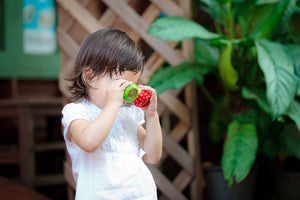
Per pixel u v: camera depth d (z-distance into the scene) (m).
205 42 2.04
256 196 2.13
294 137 1.68
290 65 1.43
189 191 2.01
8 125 3.19
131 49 1.01
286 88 1.38
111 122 0.90
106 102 0.93
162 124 2.08
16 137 3.12
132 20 1.81
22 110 2.43
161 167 2.10
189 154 1.83
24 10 3.62
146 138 1.10
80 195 0.96
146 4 2.00
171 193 1.82
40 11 3.70
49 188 2.65
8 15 3.52
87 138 0.88
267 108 1.54
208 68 1.75
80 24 1.82
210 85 2.35
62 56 1.86
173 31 1.55
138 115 1.11
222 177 1.77
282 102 1.36
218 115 1.98
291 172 1.82
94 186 0.96
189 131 1.84
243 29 1.89
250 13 1.86
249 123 1.66
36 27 3.69
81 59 1.02
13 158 2.44
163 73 1.64
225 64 1.65
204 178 1.87
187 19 1.68
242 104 1.83
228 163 1.54
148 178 1.03
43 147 2.49
